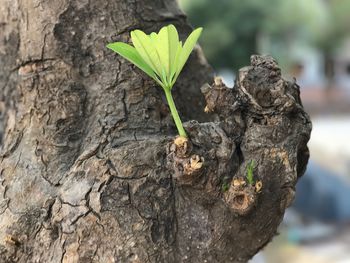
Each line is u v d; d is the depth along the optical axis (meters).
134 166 0.28
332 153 1.91
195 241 0.28
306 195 1.43
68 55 0.31
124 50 0.25
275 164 0.26
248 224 0.27
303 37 2.91
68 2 0.31
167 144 0.27
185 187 0.27
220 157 0.26
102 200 0.27
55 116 0.31
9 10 0.33
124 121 0.30
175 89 0.33
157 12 0.34
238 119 0.27
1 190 0.30
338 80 3.44
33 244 0.28
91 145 0.29
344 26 2.94
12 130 0.32
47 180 0.29
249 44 2.40
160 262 0.27
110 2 0.32
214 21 2.34
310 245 1.15
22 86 0.32
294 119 0.27
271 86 0.26
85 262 0.27
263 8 2.36
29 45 0.32
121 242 0.27
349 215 1.32
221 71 2.45
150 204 0.27
